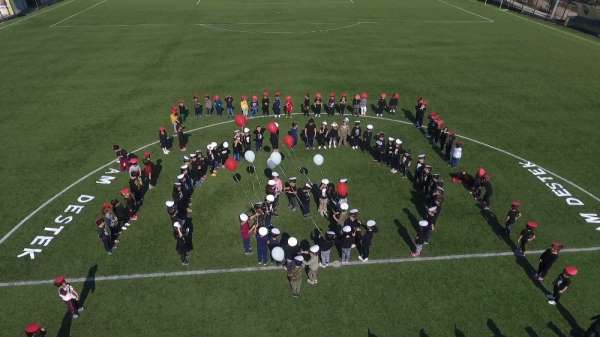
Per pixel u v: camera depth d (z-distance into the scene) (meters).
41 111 26.62
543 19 52.81
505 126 25.16
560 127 25.00
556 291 13.05
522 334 12.32
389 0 62.41
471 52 38.66
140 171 18.72
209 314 12.91
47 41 40.97
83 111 26.69
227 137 23.91
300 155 22.14
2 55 36.75
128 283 14.05
